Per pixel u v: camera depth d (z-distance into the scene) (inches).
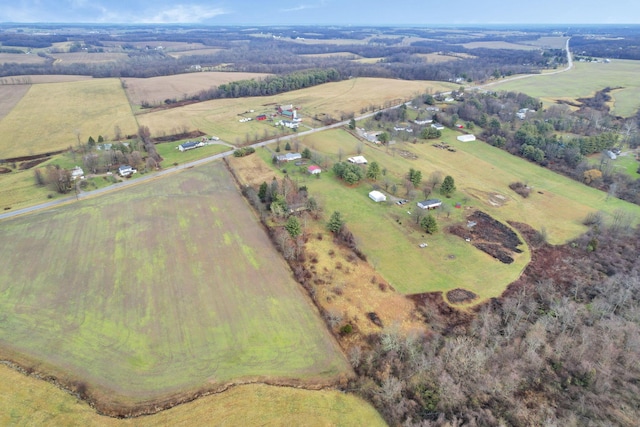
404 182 4608.8
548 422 1872.5
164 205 3951.8
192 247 3255.4
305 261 3134.8
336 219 3503.9
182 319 2509.8
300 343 2374.5
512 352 2298.2
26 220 3631.9
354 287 2881.4
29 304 2603.3
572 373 2188.7
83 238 3348.9
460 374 2160.4
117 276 2888.8
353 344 2400.3
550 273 3095.5
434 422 1892.2
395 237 3528.5
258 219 3722.9
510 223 3799.2
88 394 2022.6
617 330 2402.8
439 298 2807.6
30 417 1892.2
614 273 3075.8
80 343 2319.1
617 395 2053.4
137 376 2124.8
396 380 2107.5
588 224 3762.3
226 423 1891.0
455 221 3809.1
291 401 2022.6
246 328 2458.2
